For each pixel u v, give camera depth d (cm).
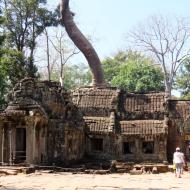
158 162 3647
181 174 2881
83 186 2077
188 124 3806
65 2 4594
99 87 4153
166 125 3700
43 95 3203
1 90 4234
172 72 6041
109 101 3953
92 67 4594
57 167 2988
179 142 3803
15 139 3080
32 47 4850
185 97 6347
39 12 4772
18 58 4544
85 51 4597
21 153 3250
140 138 3712
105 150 3734
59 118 3322
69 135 3378
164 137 3681
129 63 7112
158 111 3859
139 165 3241
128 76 6619
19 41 4806
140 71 6606
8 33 4775
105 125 3781
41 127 3064
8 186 2056
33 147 2997
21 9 4722
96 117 3878
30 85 3181
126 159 3709
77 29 4628
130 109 3919
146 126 3744
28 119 2984
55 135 3225
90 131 3769
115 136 3731
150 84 6438
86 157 3756
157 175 2883
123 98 4028
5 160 3048
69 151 3388
